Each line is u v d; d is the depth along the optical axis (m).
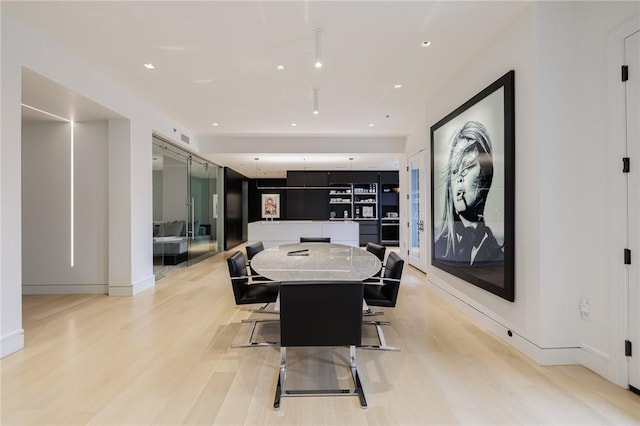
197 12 2.48
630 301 2.03
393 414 1.82
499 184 2.78
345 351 2.64
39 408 1.86
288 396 1.99
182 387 2.09
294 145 6.75
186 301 4.04
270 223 6.80
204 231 7.58
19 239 2.60
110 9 2.45
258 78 3.71
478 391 2.04
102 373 2.26
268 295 2.87
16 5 2.40
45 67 2.86
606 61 2.13
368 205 9.79
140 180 4.49
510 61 2.66
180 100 4.46
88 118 4.16
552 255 2.34
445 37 2.85
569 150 2.35
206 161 7.62
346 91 4.12
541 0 2.34
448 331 3.04
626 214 2.04
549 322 2.35
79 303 3.94
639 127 1.96
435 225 4.23
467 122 3.31
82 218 4.33
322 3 2.38
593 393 2.00
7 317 2.52
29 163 4.32
